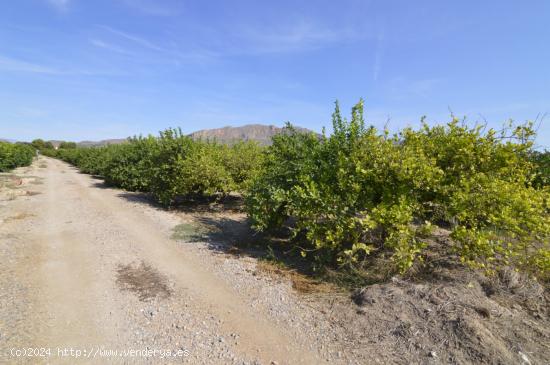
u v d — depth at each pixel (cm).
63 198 1212
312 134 627
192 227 786
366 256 496
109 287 447
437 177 430
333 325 344
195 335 333
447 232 582
